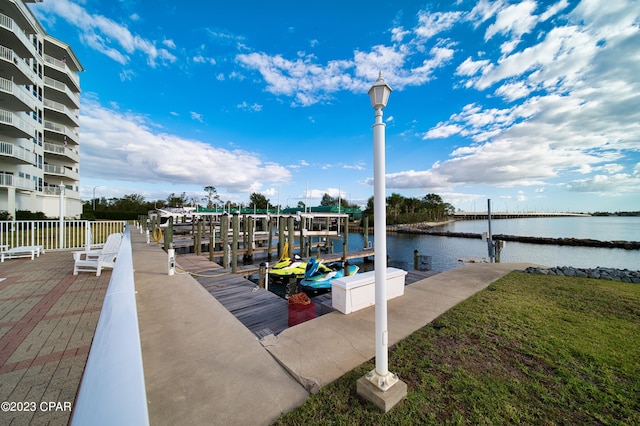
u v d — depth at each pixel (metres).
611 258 21.09
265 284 7.95
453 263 18.86
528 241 31.67
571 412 1.96
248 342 2.89
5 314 3.46
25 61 20.91
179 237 19.44
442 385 2.25
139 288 4.82
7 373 2.22
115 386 0.85
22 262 6.89
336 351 2.78
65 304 3.84
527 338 3.10
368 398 2.04
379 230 2.09
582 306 4.22
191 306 3.93
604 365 2.54
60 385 2.09
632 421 1.87
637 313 3.92
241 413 1.88
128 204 50.38
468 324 3.51
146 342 2.85
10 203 18.02
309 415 1.91
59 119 27.53
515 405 2.02
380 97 2.10
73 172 29.03
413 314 3.88
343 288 3.82
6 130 18.52
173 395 2.03
